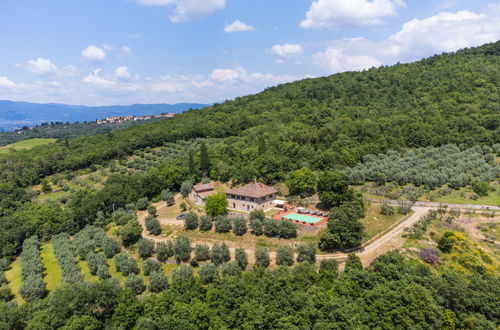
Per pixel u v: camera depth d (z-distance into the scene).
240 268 74.62
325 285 61.06
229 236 90.12
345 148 138.88
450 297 56.88
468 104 176.00
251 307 56.50
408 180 116.31
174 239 91.38
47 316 59.44
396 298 55.12
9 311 60.94
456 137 146.62
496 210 93.75
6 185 140.62
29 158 173.75
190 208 120.31
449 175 114.25
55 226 116.12
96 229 110.25
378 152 141.12
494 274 66.00
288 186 114.62
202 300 61.50
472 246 75.69
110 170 171.62
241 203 108.69
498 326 53.84
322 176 100.69
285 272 65.75
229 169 137.75
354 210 84.50
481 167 117.94
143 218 118.50
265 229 87.50
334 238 76.12
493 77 199.50
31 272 87.50
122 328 57.25
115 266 86.56
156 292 73.31
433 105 184.50
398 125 167.50
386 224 89.12
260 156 133.62
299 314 54.91
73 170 173.88
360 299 56.62
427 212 94.31
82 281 80.62
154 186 137.88
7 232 107.25
